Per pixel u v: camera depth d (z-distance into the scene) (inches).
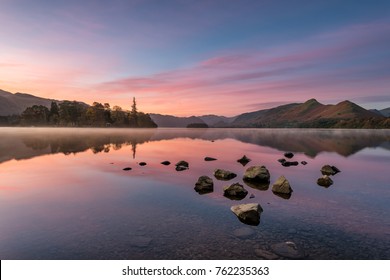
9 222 556.7
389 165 1401.3
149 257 414.3
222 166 1341.0
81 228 524.4
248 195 780.0
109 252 429.4
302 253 425.1
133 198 744.3
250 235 491.5
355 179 1024.9
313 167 1323.8
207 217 589.6
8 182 939.3
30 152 1937.7
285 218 583.8
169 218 581.9
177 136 5054.1
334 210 640.4
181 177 1046.4
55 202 701.3
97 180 982.4
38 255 419.8
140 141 3314.5
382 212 627.2
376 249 441.4
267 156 1797.5
